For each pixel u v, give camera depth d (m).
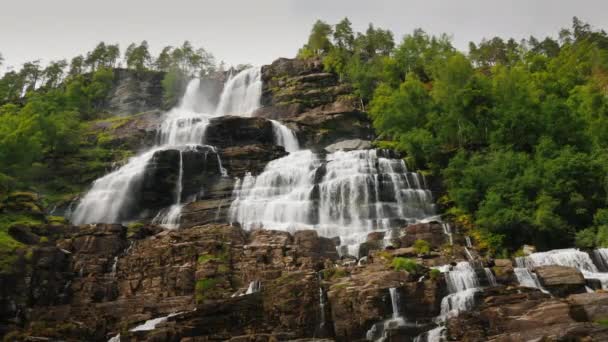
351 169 59.00
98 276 42.75
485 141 64.62
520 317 28.83
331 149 74.12
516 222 47.81
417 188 57.50
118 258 44.69
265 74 106.00
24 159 63.53
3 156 62.06
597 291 31.69
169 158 61.66
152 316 36.88
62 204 60.91
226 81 116.94
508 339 27.38
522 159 54.97
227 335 31.77
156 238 46.03
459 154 59.56
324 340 29.91
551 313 28.55
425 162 62.44
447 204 55.06
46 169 68.38
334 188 54.56
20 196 52.09
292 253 41.12
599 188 51.16
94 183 63.91
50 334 34.19
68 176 68.19
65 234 47.59
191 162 62.38
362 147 72.50
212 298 37.78
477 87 69.25
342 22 118.69
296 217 52.25
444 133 66.81
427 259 39.28
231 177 62.16
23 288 39.34
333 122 83.38
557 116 60.66
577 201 49.12
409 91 75.62
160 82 119.19
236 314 33.50
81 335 34.91
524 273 34.97
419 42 103.25
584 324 26.61
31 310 38.53
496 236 47.69
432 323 31.38
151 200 59.81
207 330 32.69
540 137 59.16
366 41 117.56
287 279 34.88
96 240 46.19
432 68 87.81
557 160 52.34
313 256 41.81
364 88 92.88
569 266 35.34
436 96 72.69
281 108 93.19
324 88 97.38
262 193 57.38
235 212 53.16
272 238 42.97
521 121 60.66
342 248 43.75
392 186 55.53
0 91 111.62
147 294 40.19
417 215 53.78
